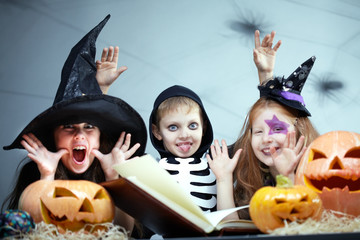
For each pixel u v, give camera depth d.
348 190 1.42
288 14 3.29
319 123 3.11
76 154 1.76
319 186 1.51
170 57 3.17
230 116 3.10
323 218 1.35
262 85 2.03
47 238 1.30
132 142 1.81
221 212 1.47
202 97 3.12
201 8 3.26
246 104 3.13
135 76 3.12
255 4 3.29
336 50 3.24
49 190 1.44
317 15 3.29
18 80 3.04
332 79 3.19
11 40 3.09
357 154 1.52
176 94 2.08
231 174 1.84
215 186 1.98
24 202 1.44
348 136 1.52
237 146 2.07
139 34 3.19
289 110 1.90
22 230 1.29
